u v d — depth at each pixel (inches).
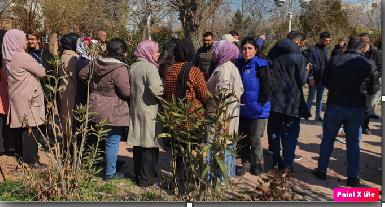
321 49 338.3
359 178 225.1
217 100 161.9
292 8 803.4
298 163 256.4
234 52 199.3
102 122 187.6
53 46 318.3
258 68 215.0
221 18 541.0
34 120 202.7
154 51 202.2
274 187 183.2
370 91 210.5
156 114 198.5
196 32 454.6
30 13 840.3
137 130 203.8
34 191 187.9
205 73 244.8
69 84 222.4
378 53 301.9
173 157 174.4
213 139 160.6
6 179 202.7
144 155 204.8
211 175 165.6
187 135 161.3
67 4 855.1
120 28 498.0
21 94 214.7
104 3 534.3
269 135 258.5
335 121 218.8
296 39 235.9
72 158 191.3
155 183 210.2
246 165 229.3
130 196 192.7
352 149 215.8
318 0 995.9
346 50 215.9
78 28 850.8
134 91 203.2
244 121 223.6
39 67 217.9
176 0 457.1
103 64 200.8
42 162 231.9
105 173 213.5
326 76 222.1
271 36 733.9
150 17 479.5
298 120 230.7
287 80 222.8
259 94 217.0
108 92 204.4
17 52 215.6
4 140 243.3
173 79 190.4
